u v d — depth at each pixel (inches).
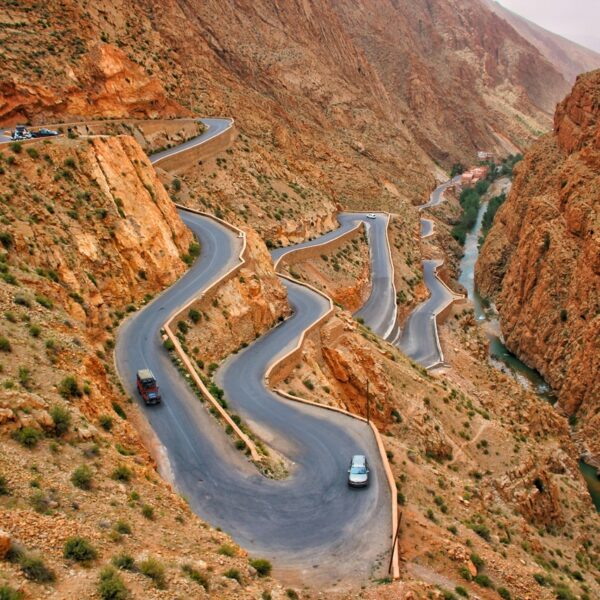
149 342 1425.9
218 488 1072.2
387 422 1659.7
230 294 1722.4
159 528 783.1
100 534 697.0
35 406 836.0
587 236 2787.9
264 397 1435.8
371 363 1801.2
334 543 968.3
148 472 914.1
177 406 1251.2
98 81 2578.7
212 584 705.6
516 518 1455.5
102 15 3164.4
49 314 1103.6
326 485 1127.0
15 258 1230.9
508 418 2162.9
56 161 1604.3
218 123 3255.4
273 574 887.1
